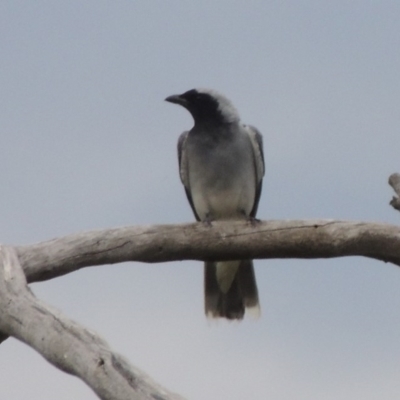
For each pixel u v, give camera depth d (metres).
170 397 7.84
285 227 12.01
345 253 12.20
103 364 8.25
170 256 11.88
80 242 11.23
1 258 10.48
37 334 9.09
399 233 12.14
